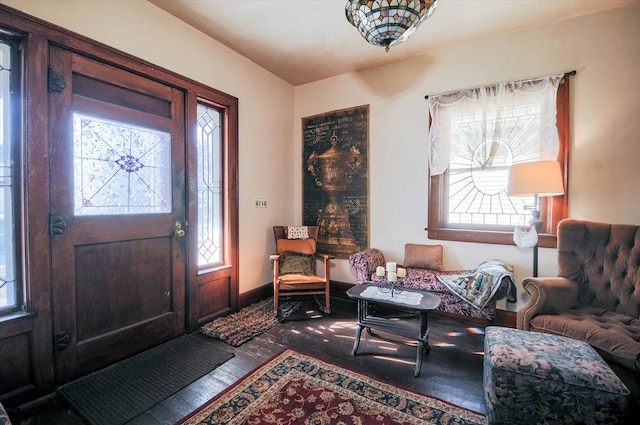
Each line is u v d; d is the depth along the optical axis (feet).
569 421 4.29
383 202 11.77
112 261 7.14
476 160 9.97
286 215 13.12
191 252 8.89
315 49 10.40
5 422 3.48
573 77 8.70
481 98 9.77
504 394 4.62
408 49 10.48
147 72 7.73
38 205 5.89
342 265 12.69
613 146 8.29
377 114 11.80
